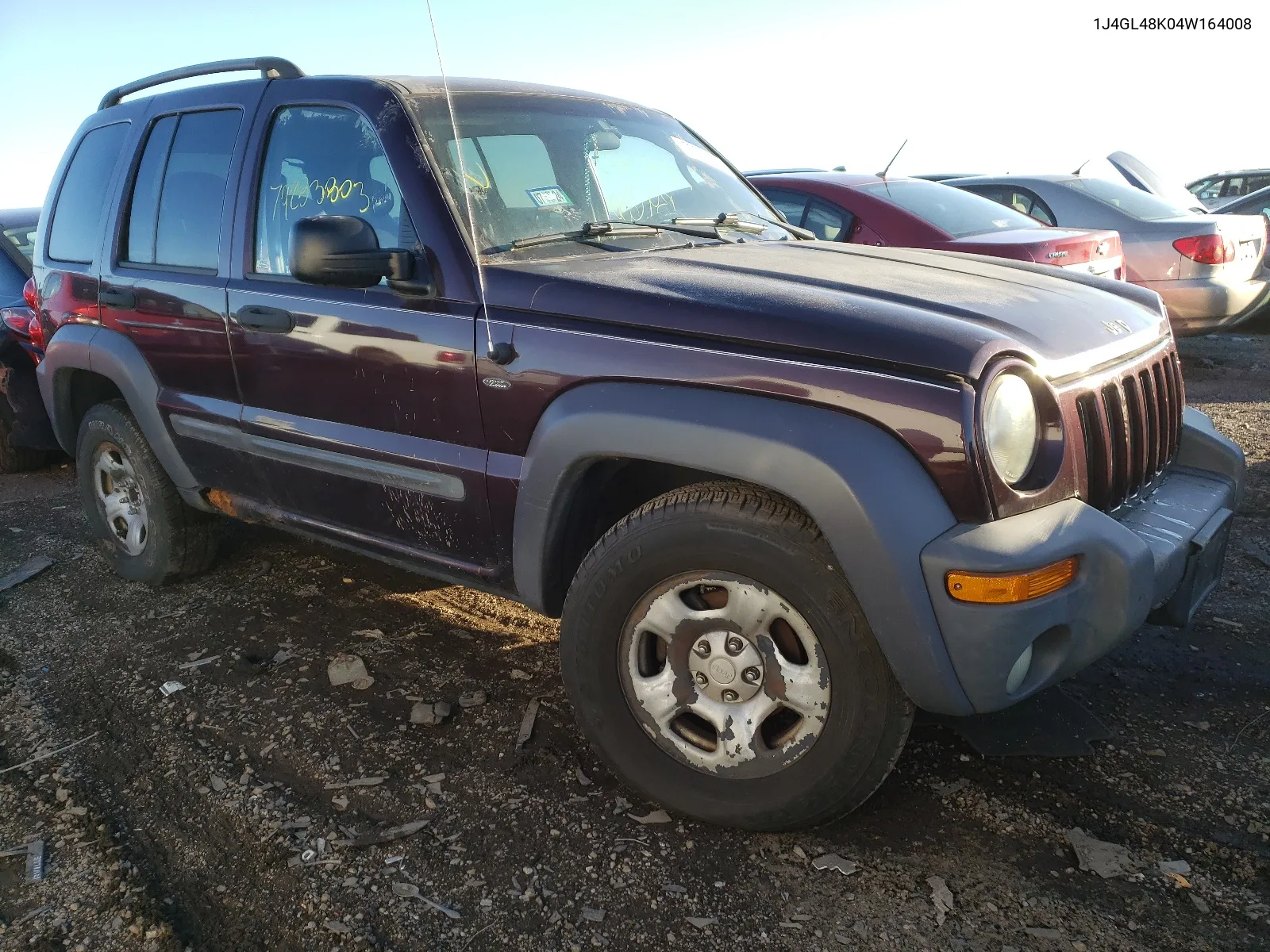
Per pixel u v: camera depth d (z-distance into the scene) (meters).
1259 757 2.51
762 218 3.47
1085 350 2.25
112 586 4.03
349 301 2.74
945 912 2.03
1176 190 9.95
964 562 1.89
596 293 2.33
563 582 2.56
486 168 2.77
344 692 3.05
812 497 1.98
